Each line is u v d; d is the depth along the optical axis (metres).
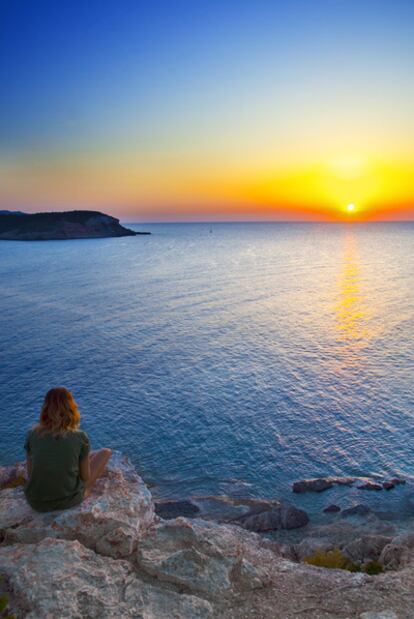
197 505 20.45
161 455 25.56
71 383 35.66
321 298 73.88
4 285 89.38
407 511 20.02
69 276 103.69
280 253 173.50
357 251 180.00
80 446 6.27
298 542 17.41
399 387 34.25
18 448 26.62
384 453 25.36
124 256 161.75
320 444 26.41
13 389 34.47
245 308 65.75
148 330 52.28
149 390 34.28
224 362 40.66
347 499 21.16
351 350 43.78
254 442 26.72
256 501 20.67
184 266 126.25
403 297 73.06
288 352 43.44
